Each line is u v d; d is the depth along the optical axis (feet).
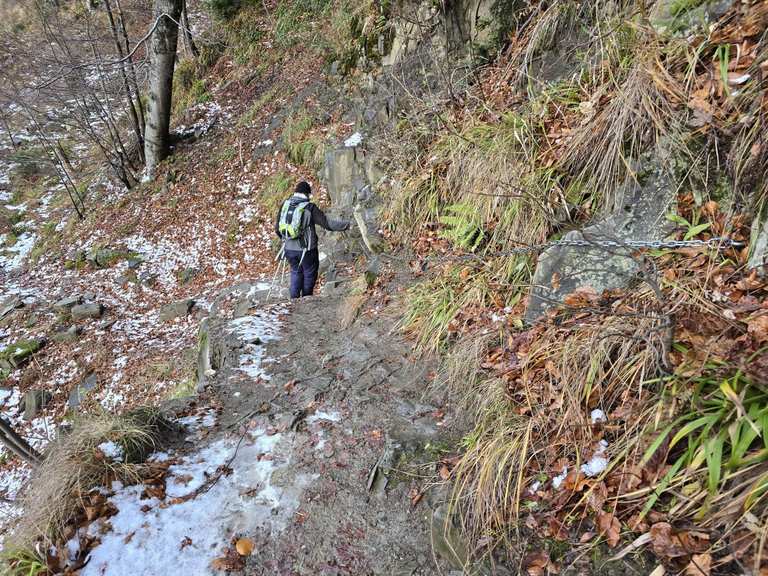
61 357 29.14
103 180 47.37
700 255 8.09
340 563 7.16
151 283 33.65
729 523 5.54
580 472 7.02
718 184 8.70
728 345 6.57
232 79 48.42
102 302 33.06
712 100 9.05
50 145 48.06
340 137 30.07
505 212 12.65
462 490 7.84
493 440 8.03
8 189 52.03
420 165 19.20
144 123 44.24
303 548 7.42
